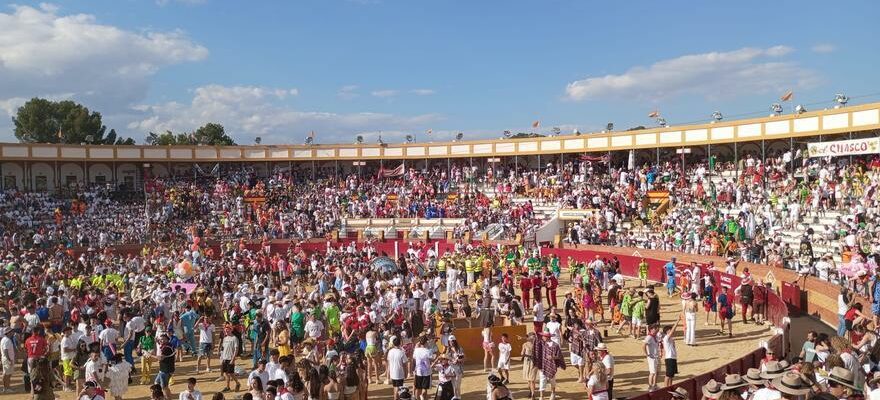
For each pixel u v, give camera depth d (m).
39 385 19.52
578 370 22.92
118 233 59.12
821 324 28.16
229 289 32.81
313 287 41.41
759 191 49.03
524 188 66.31
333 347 20.19
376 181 73.31
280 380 15.81
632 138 62.03
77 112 117.12
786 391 11.18
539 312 27.12
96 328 22.33
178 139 134.38
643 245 48.25
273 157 74.69
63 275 36.19
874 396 12.02
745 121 54.19
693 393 17.50
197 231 59.88
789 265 35.38
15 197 63.69
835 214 41.59
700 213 49.19
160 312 26.34
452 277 37.06
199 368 24.64
